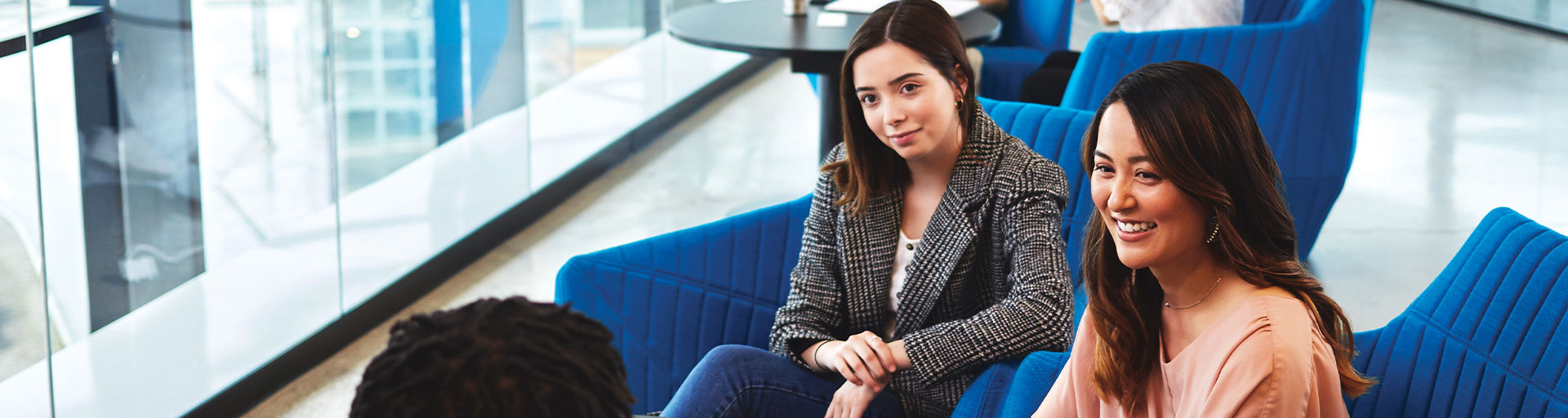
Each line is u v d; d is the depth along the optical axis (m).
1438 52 6.34
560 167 3.87
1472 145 4.36
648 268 1.75
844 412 1.49
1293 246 1.12
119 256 2.08
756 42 2.98
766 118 4.95
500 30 3.33
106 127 2.00
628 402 0.64
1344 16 2.73
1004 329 1.42
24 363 1.88
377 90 2.87
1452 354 1.29
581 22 3.93
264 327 2.53
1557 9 6.79
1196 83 1.06
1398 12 7.91
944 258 1.51
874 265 1.59
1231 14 3.03
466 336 0.58
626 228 3.60
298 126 2.56
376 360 0.59
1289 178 2.84
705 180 4.09
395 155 2.96
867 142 1.57
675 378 1.78
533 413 0.57
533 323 0.60
